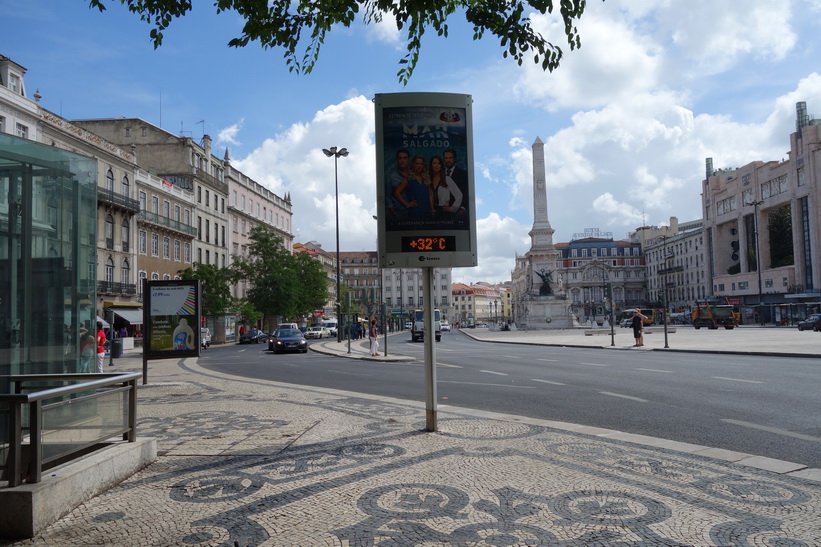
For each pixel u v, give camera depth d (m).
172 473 6.11
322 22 7.11
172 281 15.88
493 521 4.58
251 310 57.69
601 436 7.64
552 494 5.21
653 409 10.10
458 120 8.23
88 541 4.33
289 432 8.14
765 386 12.66
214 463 6.47
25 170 7.38
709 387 12.77
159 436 8.07
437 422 8.54
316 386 15.18
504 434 7.80
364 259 158.00
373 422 8.85
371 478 5.77
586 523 4.52
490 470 6.00
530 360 23.12
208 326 56.25
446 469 6.05
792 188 75.81
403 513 4.78
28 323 7.37
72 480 5.00
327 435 7.89
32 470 4.71
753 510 4.76
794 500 4.99
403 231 8.02
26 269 7.36
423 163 8.09
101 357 18.53
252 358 30.19
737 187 89.81
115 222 46.88
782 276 78.56
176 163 62.75
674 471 5.91
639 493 5.21
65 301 7.98
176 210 58.28
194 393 13.19
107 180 46.09
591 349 31.28
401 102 8.12
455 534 4.33
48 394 4.90
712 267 100.00
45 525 4.59
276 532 4.42
